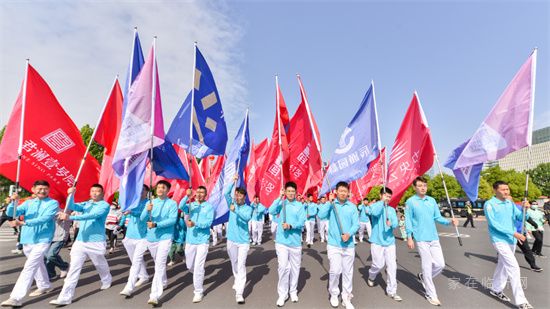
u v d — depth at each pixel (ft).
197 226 17.81
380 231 18.78
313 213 36.86
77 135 21.50
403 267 25.61
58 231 20.88
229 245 17.97
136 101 18.65
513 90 18.93
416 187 18.13
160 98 19.99
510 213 17.11
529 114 17.93
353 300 17.30
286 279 16.71
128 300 16.92
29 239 16.37
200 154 21.15
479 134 19.85
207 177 40.47
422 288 19.60
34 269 16.16
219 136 22.62
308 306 16.35
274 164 28.17
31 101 19.24
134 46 22.13
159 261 16.72
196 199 19.12
